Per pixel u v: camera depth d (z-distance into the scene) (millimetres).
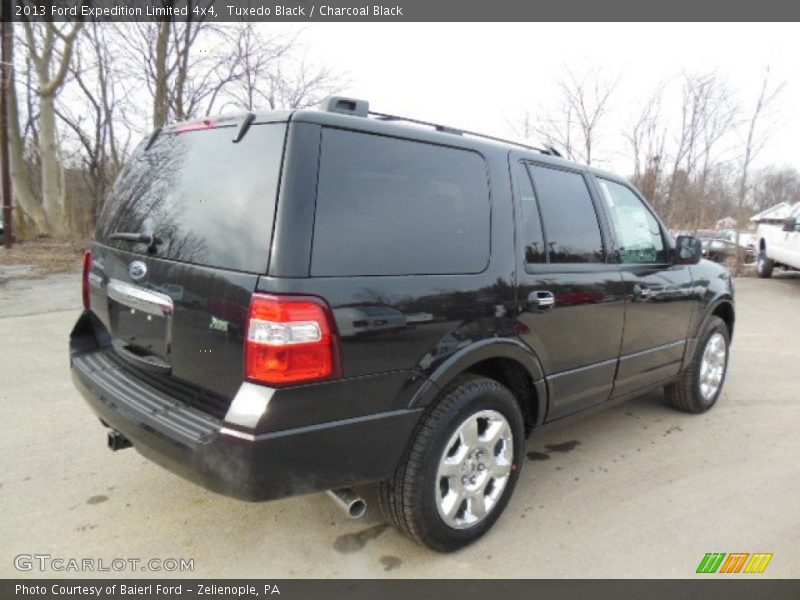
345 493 2211
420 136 2393
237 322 1973
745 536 2691
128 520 2691
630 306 3332
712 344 4344
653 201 15406
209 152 2311
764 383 5195
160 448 2125
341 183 2078
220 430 1960
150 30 13992
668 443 3785
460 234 2443
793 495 3096
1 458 3250
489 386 2525
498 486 2652
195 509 2803
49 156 18531
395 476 2303
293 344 1890
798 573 2426
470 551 2535
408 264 2225
